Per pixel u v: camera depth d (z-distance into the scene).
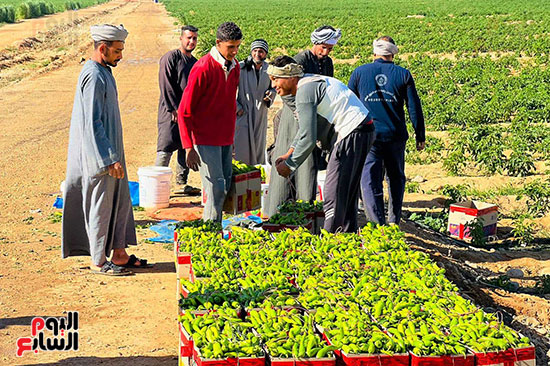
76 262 8.37
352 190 7.67
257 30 57.94
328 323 5.02
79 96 7.60
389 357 4.70
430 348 4.73
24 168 13.80
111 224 7.95
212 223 7.66
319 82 7.24
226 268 6.11
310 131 7.16
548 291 8.49
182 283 5.87
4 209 10.74
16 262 8.30
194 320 5.02
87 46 44.59
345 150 7.41
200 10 93.75
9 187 12.20
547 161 16.00
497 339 4.85
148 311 6.98
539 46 38.62
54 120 20.11
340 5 102.38
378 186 8.97
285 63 7.29
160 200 10.73
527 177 14.45
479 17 68.69
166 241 9.26
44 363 5.83
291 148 7.44
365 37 50.16
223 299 5.43
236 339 4.76
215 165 8.32
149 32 58.78
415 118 9.06
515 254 10.05
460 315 5.25
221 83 8.16
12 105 22.91
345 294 5.67
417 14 78.38
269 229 7.93
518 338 5.00
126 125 19.34
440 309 5.27
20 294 7.31
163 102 11.17
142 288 7.58
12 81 29.25
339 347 4.74
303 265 6.18
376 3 105.38
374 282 5.86
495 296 7.95
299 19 72.94
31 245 8.98
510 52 40.84
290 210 8.30
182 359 5.09
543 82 26.73
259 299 5.45
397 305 5.29
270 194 8.91
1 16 64.44
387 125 8.94
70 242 8.05
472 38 47.41
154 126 19.22
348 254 6.52
